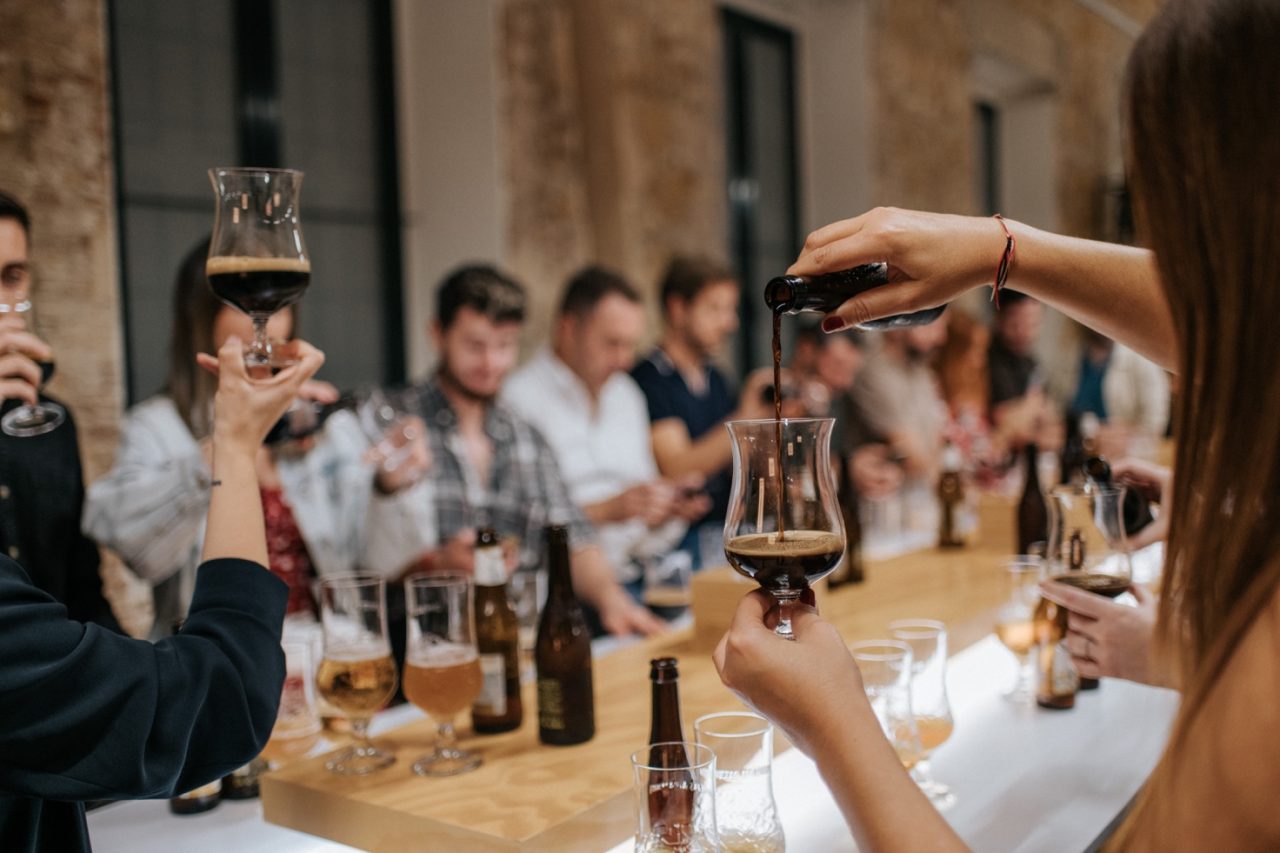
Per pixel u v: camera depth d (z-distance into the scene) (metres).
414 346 4.93
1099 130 10.83
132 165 3.94
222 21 4.21
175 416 2.42
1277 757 0.72
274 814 1.50
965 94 8.55
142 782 1.08
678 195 5.66
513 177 4.82
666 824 1.15
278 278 1.37
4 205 1.57
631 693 1.82
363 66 4.73
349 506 2.64
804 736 0.96
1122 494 1.60
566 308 3.68
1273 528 0.78
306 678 1.69
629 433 3.88
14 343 1.44
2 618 1.01
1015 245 1.19
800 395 3.83
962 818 1.52
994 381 5.18
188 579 2.36
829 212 7.48
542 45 4.99
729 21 6.88
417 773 1.51
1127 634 1.47
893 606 2.26
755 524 1.11
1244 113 0.76
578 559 2.90
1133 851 0.80
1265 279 0.76
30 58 3.16
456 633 1.55
